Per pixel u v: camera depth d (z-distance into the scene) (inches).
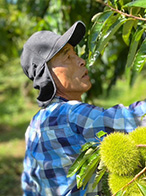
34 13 144.1
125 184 45.5
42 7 127.0
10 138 395.5
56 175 61.5
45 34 63.9
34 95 538.6
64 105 60.2
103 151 46.4
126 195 44.9
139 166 46.5
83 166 48.6
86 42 72.2
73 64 63.6
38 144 63.7
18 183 259.3
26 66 66.0
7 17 165.0
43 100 64.7
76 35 65.1
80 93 65.0
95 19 56.7
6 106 544.1
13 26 162.7
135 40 52.4
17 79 565.6
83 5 102.4
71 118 57.8
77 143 58.7
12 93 608.4
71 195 60.3
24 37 167.8
